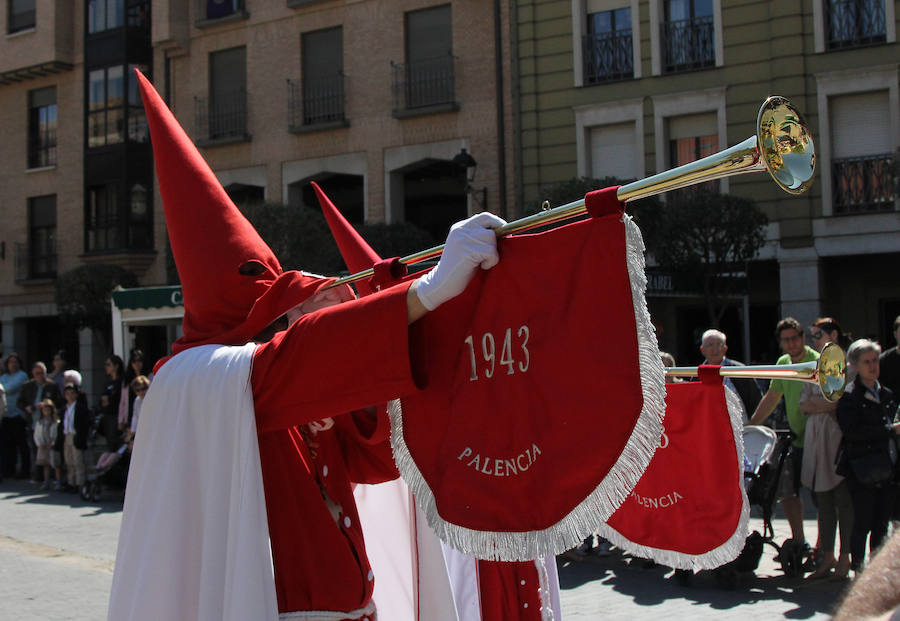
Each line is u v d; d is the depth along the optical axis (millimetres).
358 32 20266
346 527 2898
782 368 3242
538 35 18156
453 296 2428
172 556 2623
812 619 5621
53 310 25031
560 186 15305
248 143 21531
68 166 24938
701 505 3439
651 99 17203
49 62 24656
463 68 19094
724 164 2018
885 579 957
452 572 3605
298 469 2773
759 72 16422
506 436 2395
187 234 2953
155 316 13781
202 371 2699
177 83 22547
